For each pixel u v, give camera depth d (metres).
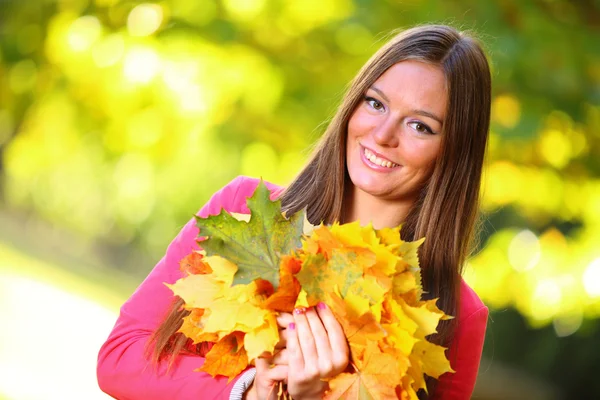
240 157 9.36
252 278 3.03
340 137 3.62
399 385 3.00
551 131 8.46
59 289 20.84
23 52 9.16
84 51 8.76
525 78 7.95
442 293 3.66
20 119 9.93
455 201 3.65
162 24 8.77
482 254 9.55
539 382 18.14
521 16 7.98
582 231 9.62
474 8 7.96
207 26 8.73
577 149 8.67
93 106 9.13
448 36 3.51
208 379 3.38
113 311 19.53
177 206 15.77
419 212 3.66
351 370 3.06
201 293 3.08
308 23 8.78
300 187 3.79
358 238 2.98
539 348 17.73
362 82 3.52
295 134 9.19
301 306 3.02
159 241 26.47
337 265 3.01
